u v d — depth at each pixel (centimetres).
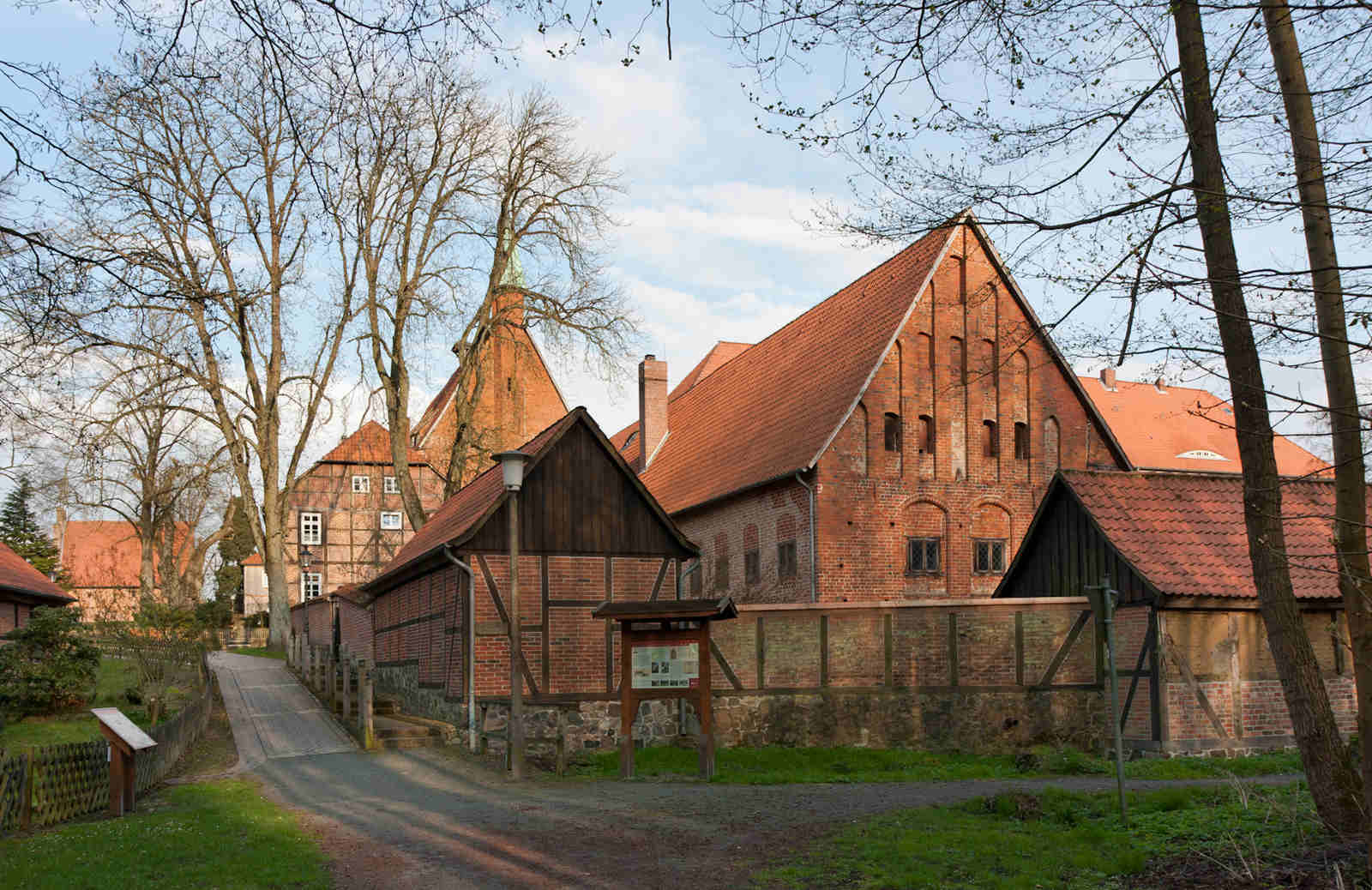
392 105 1134
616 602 1659
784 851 1028
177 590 4469
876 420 2705
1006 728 1914
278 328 3612
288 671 3519
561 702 1967
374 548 5997
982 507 2792
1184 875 855
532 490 2014
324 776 1652
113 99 852
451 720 2058
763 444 3025
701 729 1628
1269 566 987
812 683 1936
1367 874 786
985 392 2834
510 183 3334
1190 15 958
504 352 5444
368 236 3162
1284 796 1172
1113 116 931
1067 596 2008
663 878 945
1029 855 962
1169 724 1780
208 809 1334
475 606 1959
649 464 3978
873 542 2658
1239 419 990
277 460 3728
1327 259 872
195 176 2902
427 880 960
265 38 786
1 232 874
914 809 1230
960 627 1938
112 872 959
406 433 3394
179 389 3409
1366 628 834
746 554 2950
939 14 848
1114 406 4441
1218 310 863
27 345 918
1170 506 1983
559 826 1196
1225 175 960
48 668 2270
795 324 3619
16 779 1209
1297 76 888
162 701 2345
